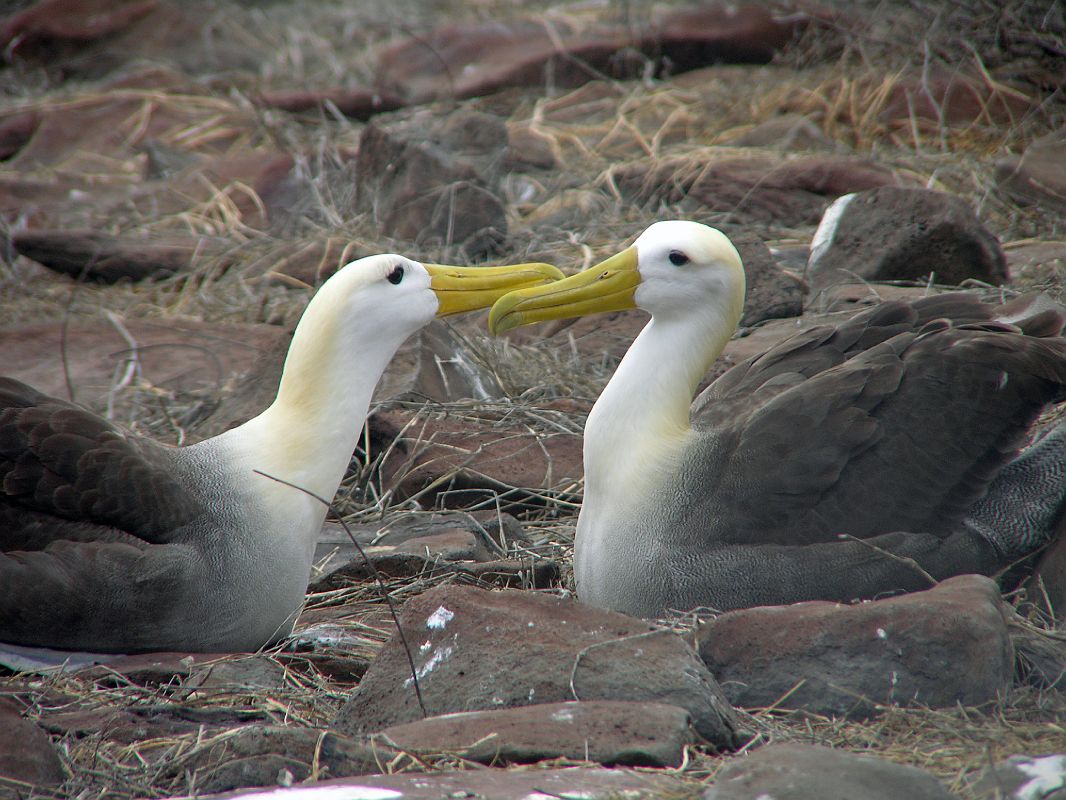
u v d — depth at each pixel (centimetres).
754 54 2969
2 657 923
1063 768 673
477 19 3666
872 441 970
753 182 2147
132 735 805
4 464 913
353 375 983
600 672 780
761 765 660
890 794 638
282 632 987
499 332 1026
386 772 707
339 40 3638
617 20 3231
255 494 958
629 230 2053
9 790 710
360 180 2253
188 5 3603
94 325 1834
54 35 3447
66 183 2558
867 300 1608
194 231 2289
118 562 906
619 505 1002
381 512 1268
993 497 1004
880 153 2283
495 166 2255
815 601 872
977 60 2411
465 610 837
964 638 801
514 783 667
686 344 1018
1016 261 1786
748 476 972
